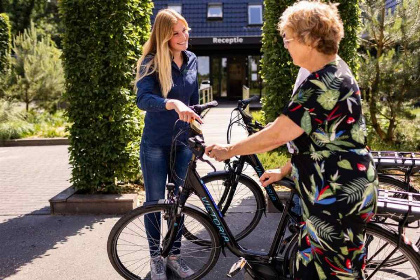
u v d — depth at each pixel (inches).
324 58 74.5
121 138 185.6
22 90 533.6
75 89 184.2
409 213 85.7
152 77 116.4
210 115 522.9
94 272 127.8
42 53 551.5
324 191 74.0
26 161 321.1
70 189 194.9
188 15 770.8
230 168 141.4
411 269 104.0
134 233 132.9
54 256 138.9
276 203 130.1
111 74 183.5
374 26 312.2
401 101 307.9
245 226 150.2
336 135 72.6
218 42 712.4
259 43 715.4
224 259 135.4
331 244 75.7
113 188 188.4
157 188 125.1
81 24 179.5
